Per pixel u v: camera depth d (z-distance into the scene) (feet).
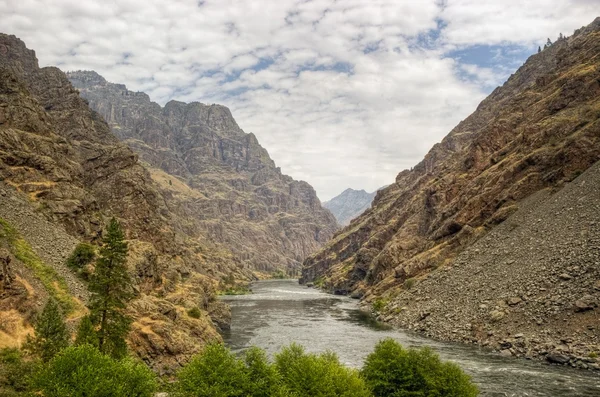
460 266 334.03
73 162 350.23
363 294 573.33
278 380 118.62
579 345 193.16
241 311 437.17
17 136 299.99
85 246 229.25
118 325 155.94
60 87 548.72
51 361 109.29
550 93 477.36
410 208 647.15
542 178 365.61
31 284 175.63
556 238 275.80
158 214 485.97
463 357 205.87
